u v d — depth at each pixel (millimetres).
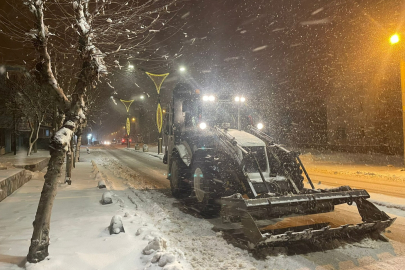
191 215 6555
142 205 7465
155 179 12742
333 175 13711
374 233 4883
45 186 3760
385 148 24984
